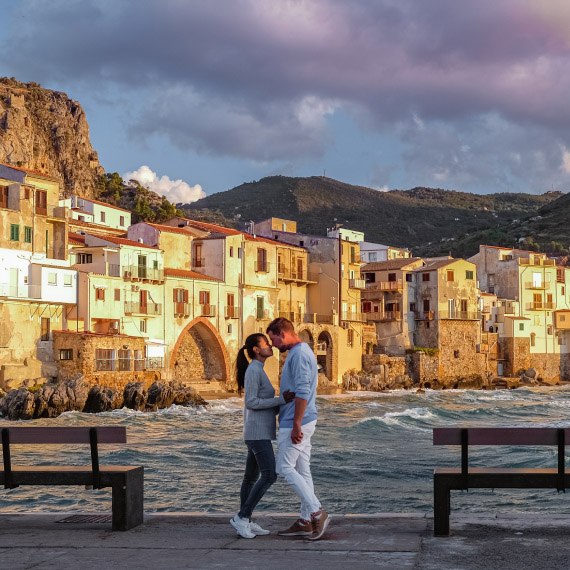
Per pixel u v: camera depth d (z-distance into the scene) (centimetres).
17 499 3050
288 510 2872
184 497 3238
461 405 9625
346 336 12156
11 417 6931
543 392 12694
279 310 11575
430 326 13350
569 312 15438
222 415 7662
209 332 10150
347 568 1255
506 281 15312
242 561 1308
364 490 3388
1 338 7838
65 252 8712
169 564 1290
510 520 1606
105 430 1572
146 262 9500
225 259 10394
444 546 1394
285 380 1536
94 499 3052
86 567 1272
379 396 11000
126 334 8962
